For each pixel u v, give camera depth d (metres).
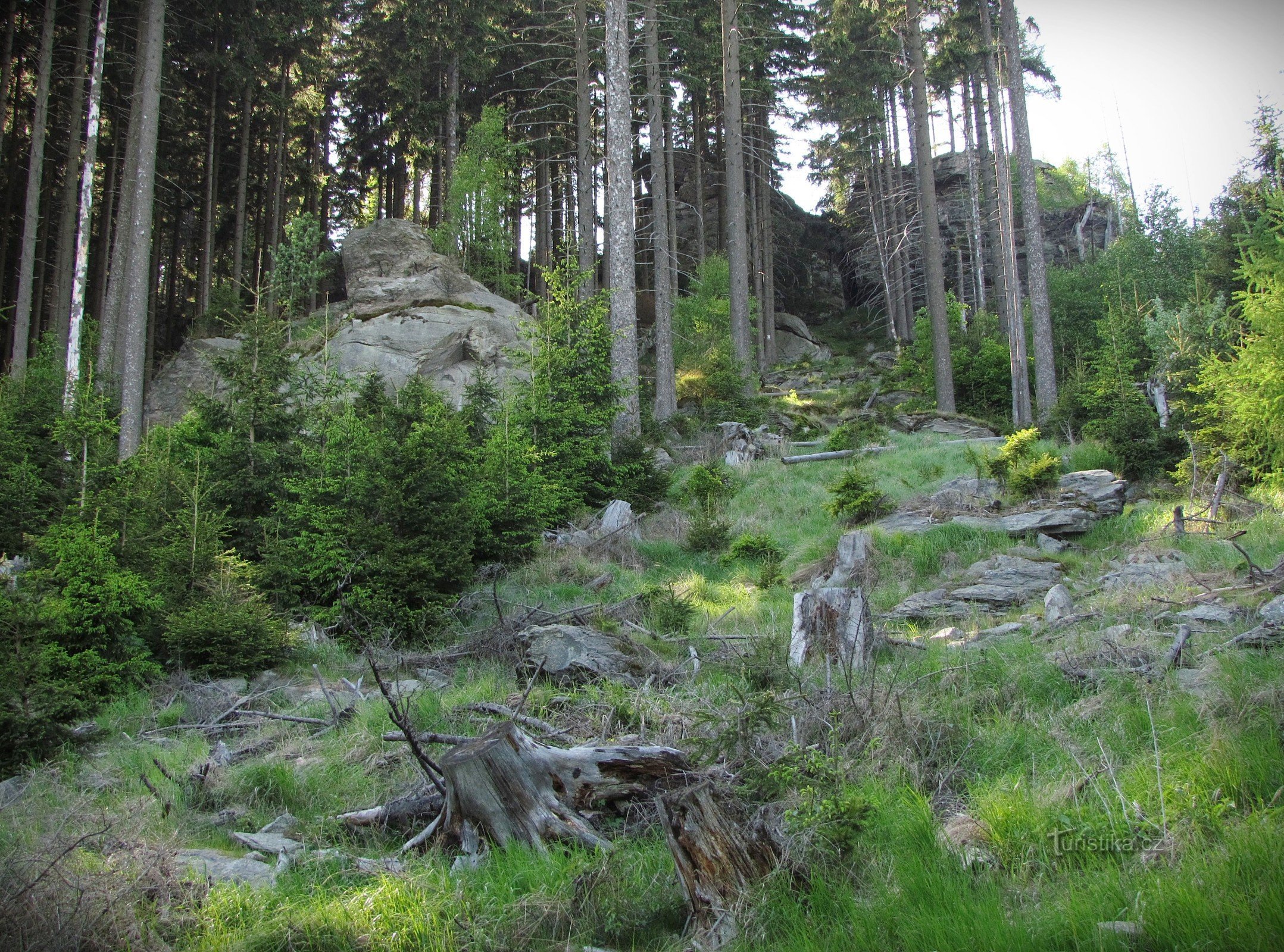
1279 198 11.55
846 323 50.34
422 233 28.23
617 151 21.81
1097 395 18.72
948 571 12.62
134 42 30.23
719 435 23.20
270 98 33.38
